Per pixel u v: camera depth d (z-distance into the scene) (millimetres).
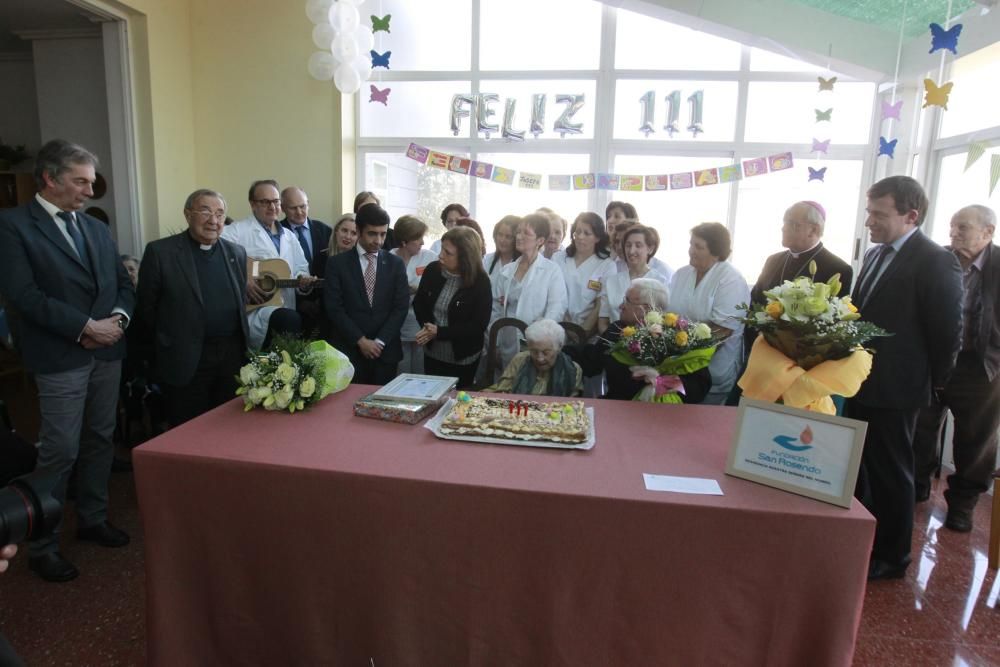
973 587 2096
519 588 1266
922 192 1980
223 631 1414
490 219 4863
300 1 4469
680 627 1229
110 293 2100
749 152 4512
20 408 3791
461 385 2697
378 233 2682
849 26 3752
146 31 4020
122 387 3094
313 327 3158
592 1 4477
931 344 1952
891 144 3475
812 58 3943
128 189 4121
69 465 2049
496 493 1226
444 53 4699
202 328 2291
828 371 1354
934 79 3619
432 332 2570
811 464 1217
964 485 2467
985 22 2893
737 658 1229
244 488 1335
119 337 2074
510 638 1295
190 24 4508
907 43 3701
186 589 1408
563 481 1260
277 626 1392
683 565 1202
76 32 4328
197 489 1357
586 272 3051
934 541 2416
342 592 1344
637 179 4172
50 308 1895
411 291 3293
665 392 1752
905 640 1807
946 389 2471
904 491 2045
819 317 1358
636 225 2777
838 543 1148
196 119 4617
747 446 1291
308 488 1301
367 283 2713
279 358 1691
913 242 1992
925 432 2738
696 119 4461
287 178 4660
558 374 2090
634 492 1218
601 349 2424
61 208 1972
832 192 4488
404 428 1552
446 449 1417
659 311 1999
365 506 1283
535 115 4562
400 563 1298
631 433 1546
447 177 4832
